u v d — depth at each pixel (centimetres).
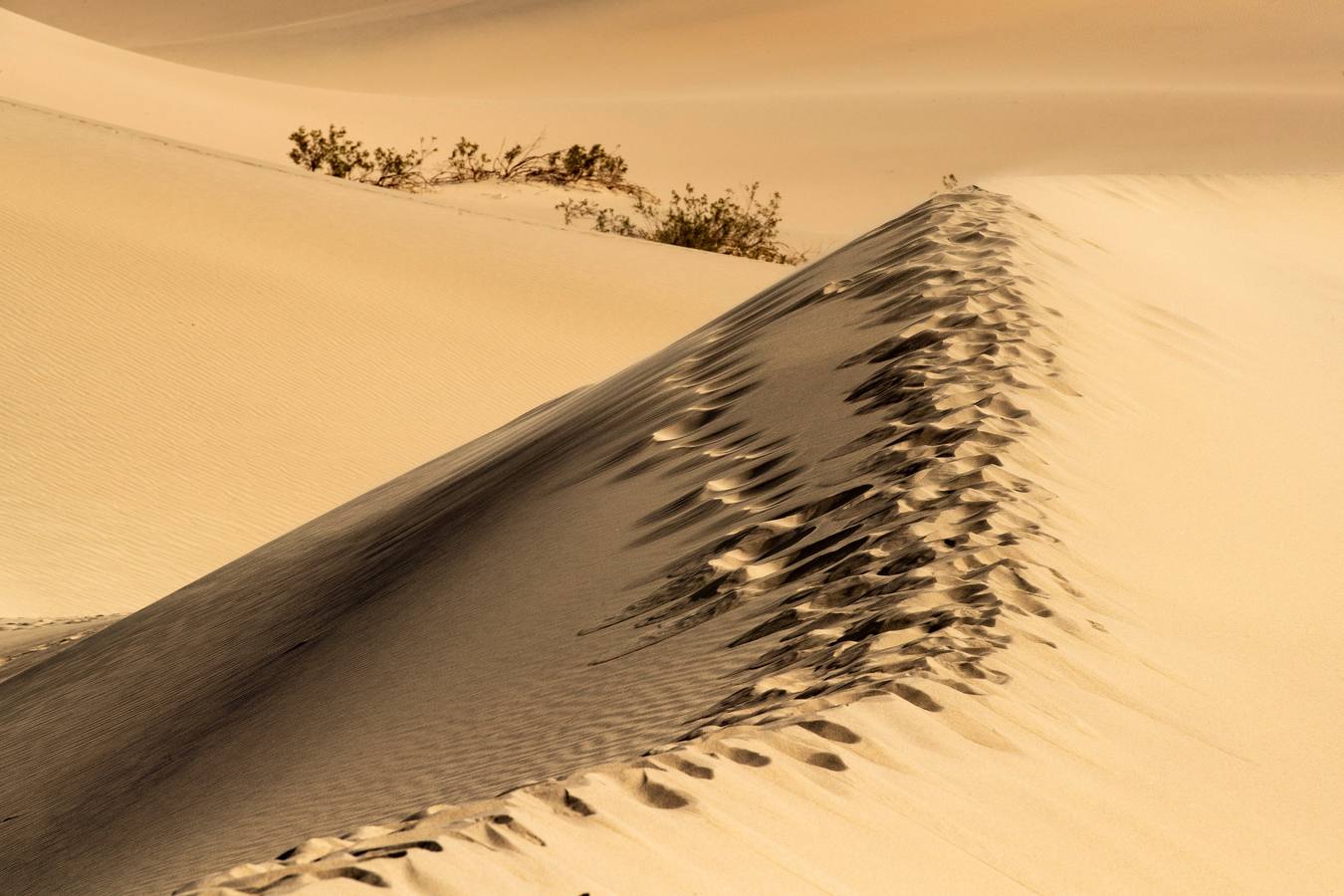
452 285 5109
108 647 2408
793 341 2061
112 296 4341
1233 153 9975
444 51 16150
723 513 1460
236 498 3756
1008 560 1105
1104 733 891
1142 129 10719
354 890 561
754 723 858
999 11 15150
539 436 2441
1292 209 4388
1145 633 1061
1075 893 711
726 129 11519
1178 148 10175
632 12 16525
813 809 730
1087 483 1358
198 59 16912
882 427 1520
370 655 1572
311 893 553
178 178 5297
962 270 2130
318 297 4703
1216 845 794
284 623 2042
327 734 1363
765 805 721
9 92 9269
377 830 689
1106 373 1731
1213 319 2289
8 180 4766
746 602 1192
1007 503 1229
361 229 5369
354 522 2603
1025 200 2827
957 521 1210
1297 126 10506
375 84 15150
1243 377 1984
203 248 4762
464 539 1902
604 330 5131
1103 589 1117
